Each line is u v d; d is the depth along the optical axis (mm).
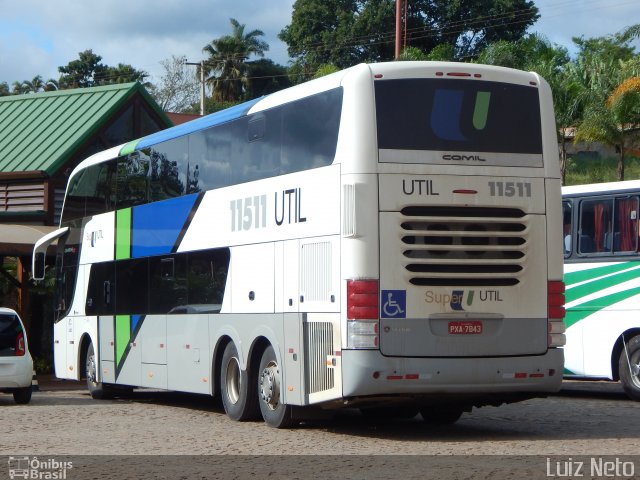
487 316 12648
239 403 14930
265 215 14281
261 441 12836
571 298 18781
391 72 12641
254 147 14727
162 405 18828
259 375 14461
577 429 13914
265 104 14523
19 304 27406
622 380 18016
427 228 12508
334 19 62531
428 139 12617
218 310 15484
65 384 25625
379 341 12211
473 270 12633
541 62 37688
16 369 18844
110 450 12070
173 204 17172
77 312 21172
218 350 15633
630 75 35844
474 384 12500
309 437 13219
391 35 60281
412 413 15398
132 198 18812
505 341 12695
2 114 35219
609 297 18234
